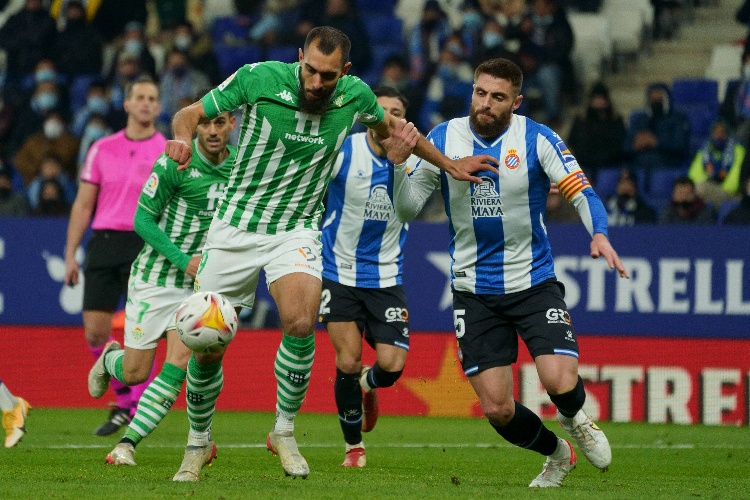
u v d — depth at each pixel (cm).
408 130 1895
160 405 2314
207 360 1812
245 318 4184
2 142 5462
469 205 2012
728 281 3884
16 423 2597
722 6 5894
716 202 4769
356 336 2592
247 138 1841
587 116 4916
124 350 2520
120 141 3131
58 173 4903
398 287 2686
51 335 4131
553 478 1998
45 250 4122
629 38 5819
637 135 4909
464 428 3600
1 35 5800
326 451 2856
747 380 3862
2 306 4134
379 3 6069
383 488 1809
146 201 2336
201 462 1919
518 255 2014
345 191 2633
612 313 3941
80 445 2817
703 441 3269
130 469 2170
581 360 3950
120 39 5934
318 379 4103
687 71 5725
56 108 5416
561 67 5331
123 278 3131
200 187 2370
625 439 3312
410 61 5575
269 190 1858
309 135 1834
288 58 5656
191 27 5566
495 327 2025
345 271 2639
